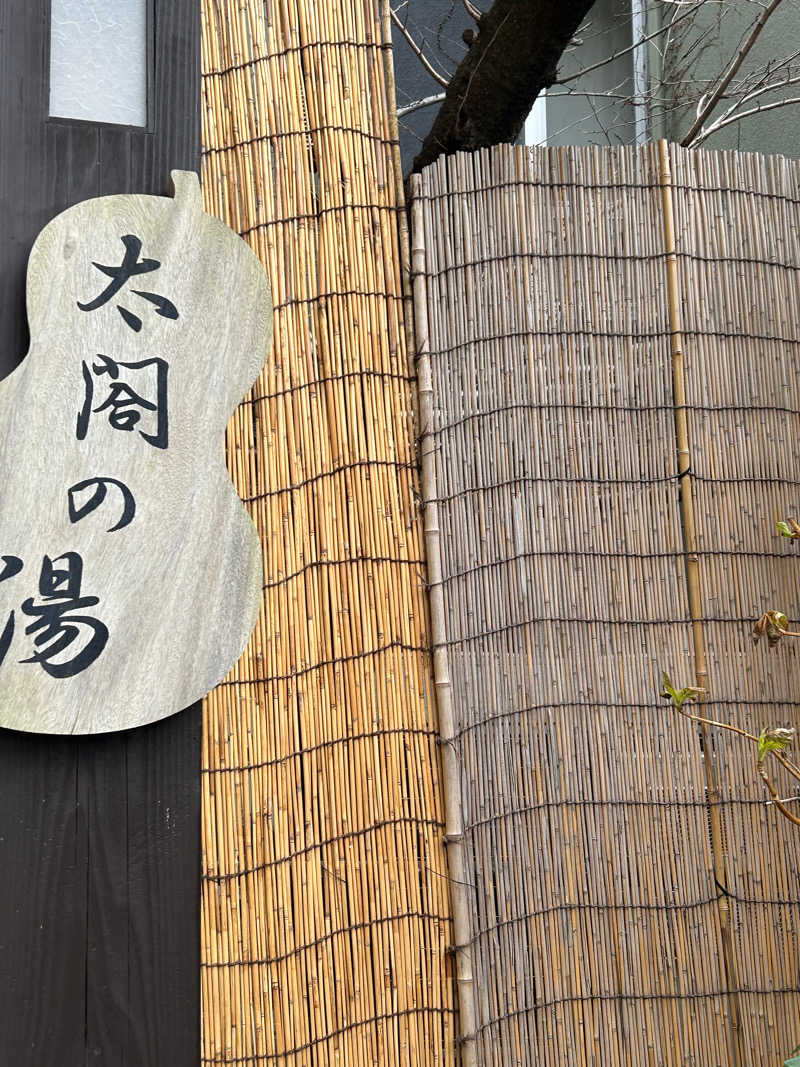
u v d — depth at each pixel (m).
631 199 2.52
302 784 2.19
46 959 2.00
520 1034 2.22
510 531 2.38
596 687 2.37
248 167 2.32
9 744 2.03
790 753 2.44
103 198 2.16
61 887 2.03
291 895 2.15
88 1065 1.99
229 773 2.15
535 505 2.39
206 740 2.14
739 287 2.55
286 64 2.38
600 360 2.46
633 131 4.23
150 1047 2.03
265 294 2.25
